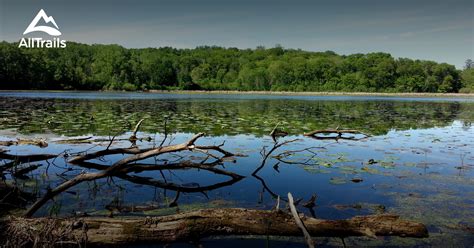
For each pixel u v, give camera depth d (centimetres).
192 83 8506
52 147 862
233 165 726
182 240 379
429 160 781
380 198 518
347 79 8456
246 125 1348
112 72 7475
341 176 641
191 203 492
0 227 363
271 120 1555
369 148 931
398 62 8988
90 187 564
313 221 396
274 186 579
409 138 1127
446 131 1329
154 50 11781
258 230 390
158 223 380
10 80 5559
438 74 8669
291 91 8512
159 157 788
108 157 792
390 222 398
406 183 597
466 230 411
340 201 504
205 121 1461
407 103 3744
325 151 879
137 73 7825
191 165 648
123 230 371
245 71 9256
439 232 406
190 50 13525
